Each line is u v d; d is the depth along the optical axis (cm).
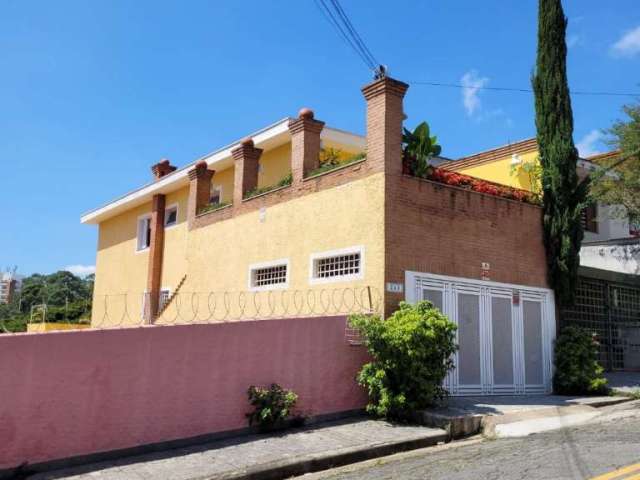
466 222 1327
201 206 1880
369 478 759
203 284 1759
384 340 1067
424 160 1267
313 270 1343
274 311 1449
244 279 1579
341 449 885
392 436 964
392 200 1195
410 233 1214
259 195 1573
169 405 913
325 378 1091
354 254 1249
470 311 1305
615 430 977
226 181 2119
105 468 805
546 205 1521
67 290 5738
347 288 1238
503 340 1362
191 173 1909
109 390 862
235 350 992
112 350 871
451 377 1256
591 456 782
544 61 1580
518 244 1438
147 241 2588
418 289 1207
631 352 1888
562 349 1452
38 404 801
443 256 1265
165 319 1889
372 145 1233
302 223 1402
